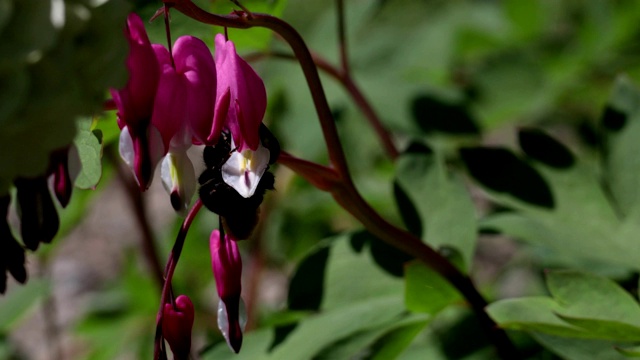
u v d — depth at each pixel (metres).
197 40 0.64
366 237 0.73
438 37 1.09
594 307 0.68
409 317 0.71
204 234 0.98
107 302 0.96
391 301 0.71
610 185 0.73
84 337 0.95
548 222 0.72
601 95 1.02
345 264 0.73
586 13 1.01
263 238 0.94
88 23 0.60
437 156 0.72
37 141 0.60
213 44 0.70
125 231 1.38
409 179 0.72
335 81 0.91
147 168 0.62
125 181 0.86
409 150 0.73
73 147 0.62
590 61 0.99
